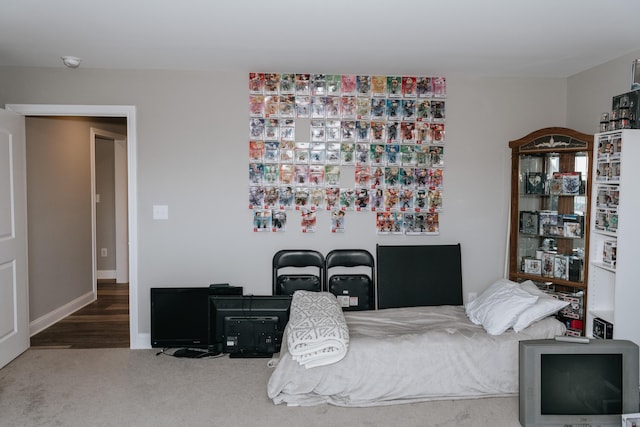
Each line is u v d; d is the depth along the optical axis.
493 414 2.69
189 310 3.71
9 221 3.50
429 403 2.83
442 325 3.18
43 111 3.73
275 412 2.72
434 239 4.07
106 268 6.72
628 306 2.99
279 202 3.94
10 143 3.51
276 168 3.93
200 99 3.85
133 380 3.18
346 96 3.95
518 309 2.94
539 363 2.42
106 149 6.62
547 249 3.84
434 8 2.50
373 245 4.03
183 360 3.56
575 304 3.48
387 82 3.97
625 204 2.94
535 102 4.06
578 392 2.42
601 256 3.26
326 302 3.24
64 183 4.81
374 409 2.76
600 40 3.04
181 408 2.77
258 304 3.57
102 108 3.77
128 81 3.80
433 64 3.63
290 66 3.71
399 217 4.02
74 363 3.50
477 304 3.30
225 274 3.94
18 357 3.62
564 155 3.67
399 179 4.02
